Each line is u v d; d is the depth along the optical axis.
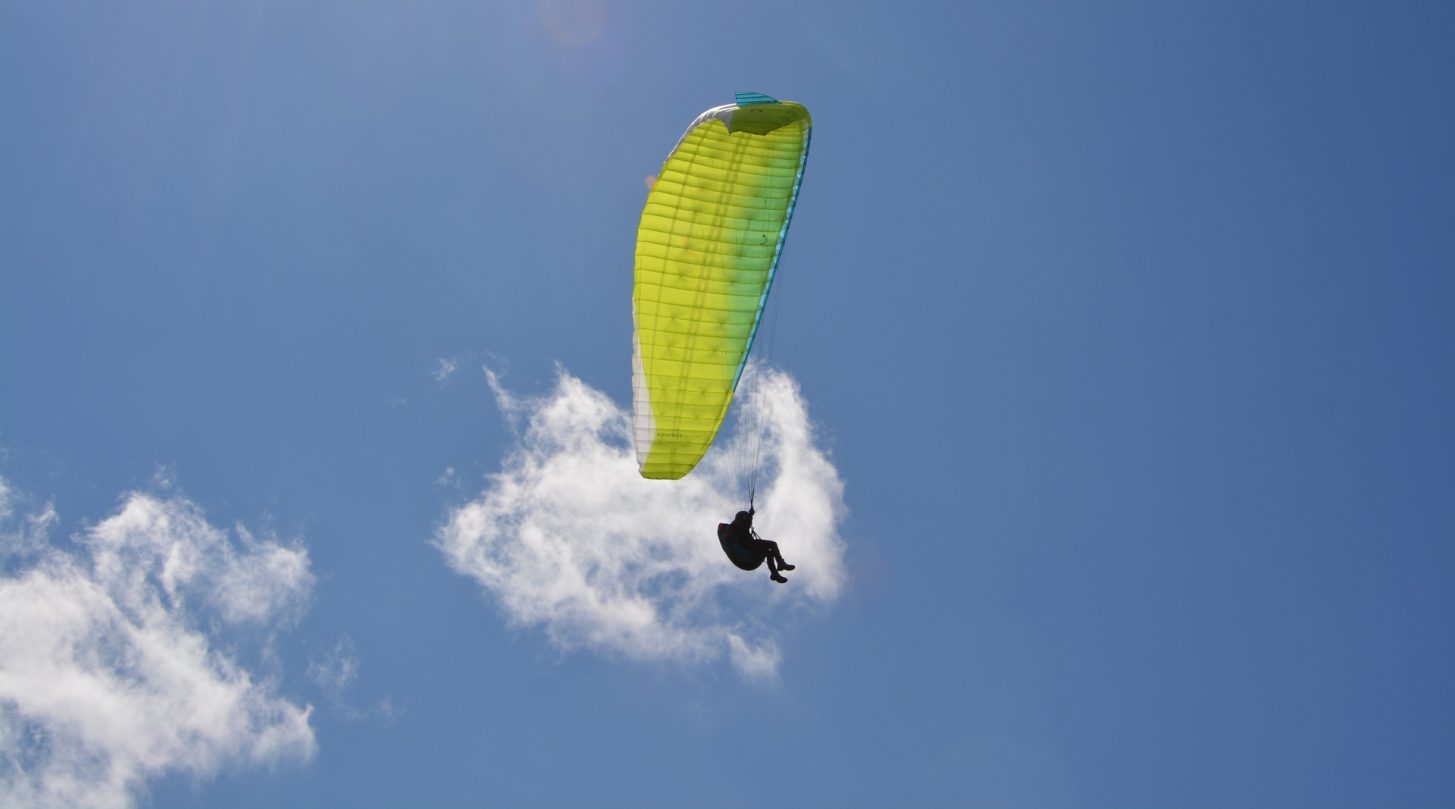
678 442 24.12
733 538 22.11
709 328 23.77
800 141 22.77
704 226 23.25
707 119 21.75
